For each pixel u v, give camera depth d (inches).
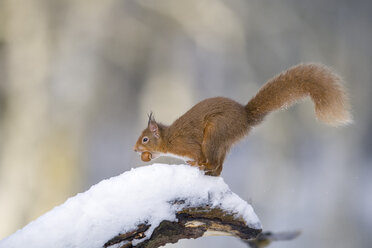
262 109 221.6
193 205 166.2
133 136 915.4
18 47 647.1
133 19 775.1
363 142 951.0
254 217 176.6
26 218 614.5
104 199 152.3
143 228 154.5
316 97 215.2
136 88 887.7
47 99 644.7
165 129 223.8
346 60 954.7
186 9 772.0
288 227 638.5
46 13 655.1
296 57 899.4
